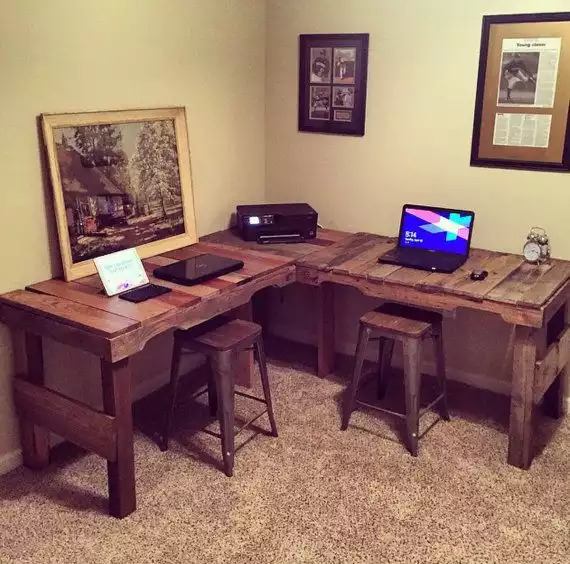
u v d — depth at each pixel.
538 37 2.89
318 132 3.58
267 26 3.60
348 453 2.82
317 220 3.68
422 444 2.88
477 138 3.13
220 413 2.62
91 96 2.78
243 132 3.62
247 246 3.29
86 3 2.69
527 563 2.21
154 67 3.03
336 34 3.39
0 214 2.53
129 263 2.64
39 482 2.63
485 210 3.20
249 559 2.22
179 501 2.51
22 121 2.54
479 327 3.34
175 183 3.19
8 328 2.61
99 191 2.83
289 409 3.17
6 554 2.25
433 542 2.30
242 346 2.66
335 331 3.80
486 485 2.61
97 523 2.40
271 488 2.59
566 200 2.99
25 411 2.64
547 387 2.77
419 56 3.19
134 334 2.30
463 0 3.02
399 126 3.34
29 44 2.51
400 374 3.58
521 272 2.87
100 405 3.04
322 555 2.24
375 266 2.97
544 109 2.95
